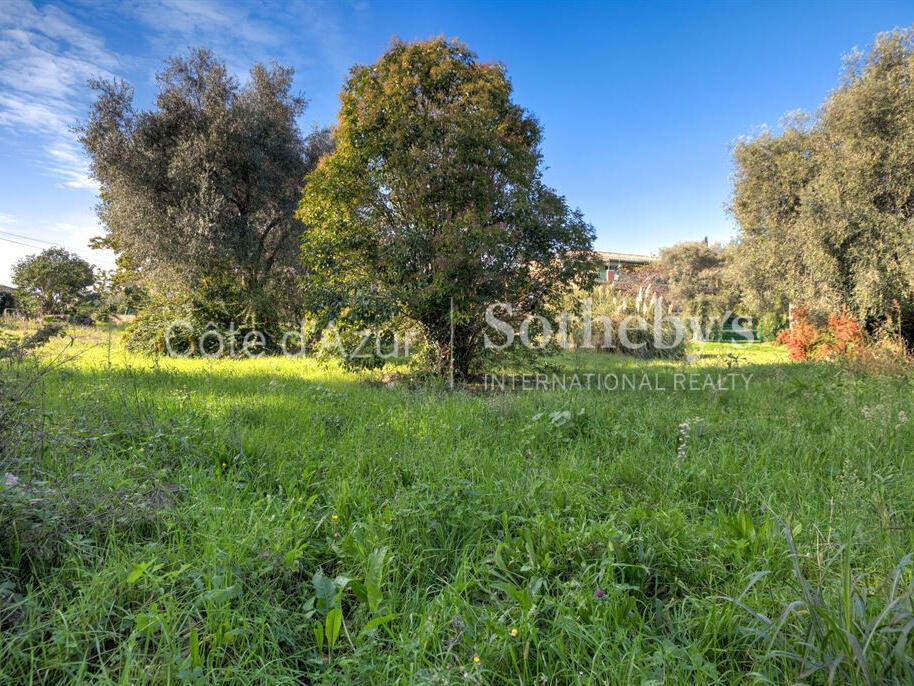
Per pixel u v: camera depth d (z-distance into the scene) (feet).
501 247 23.86
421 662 5.04
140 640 5.24
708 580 6.65
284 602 6.08
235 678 4.79
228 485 9.05
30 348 11.61
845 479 9.10
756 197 47.14
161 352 37.01
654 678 4.83
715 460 11.32
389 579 6.57
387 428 13.71
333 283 26.25
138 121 43.65
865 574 6.14
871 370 24.41
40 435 9.10
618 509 8.54
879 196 35.53
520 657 5.27
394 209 26.89
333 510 8.37
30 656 4.71
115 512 7.07
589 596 5.92
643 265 112.78
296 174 49.60
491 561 6.90
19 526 6.34
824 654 4.59
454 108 25.50
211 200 41.78
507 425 14.46
